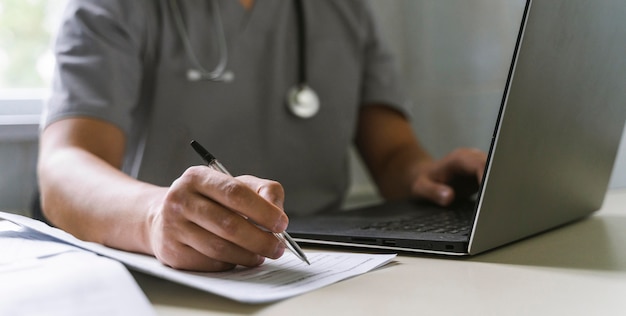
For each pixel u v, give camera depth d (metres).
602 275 0.49
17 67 1.37
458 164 0.93
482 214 0.54
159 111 1.07
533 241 0.64
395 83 1.32
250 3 1.15
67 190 0.73
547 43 0.53
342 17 1.25
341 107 1.23
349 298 0.44
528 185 0.59
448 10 1.41
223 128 1.11
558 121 0.59
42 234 0.60
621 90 0.69
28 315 0.38
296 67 1.20
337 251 0.63
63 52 0.98
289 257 0.58
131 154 1.10
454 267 0.53
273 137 1.16
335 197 1.22
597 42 0.60
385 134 1.28
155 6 1.08
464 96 1.39
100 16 1.00
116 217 0.64
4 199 1.23
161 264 0.56
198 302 0.44
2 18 1.36
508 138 0.53
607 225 0.72
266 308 0.42
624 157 1.07
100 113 0.93
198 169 0.54
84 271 0.46
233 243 0.52
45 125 0.93
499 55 1.30
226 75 1.11
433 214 0.80
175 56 1.08
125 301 0.40
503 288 0.46
